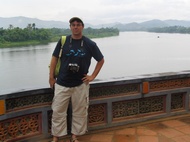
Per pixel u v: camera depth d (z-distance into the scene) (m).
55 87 3.02
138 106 3.90
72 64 2.86
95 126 3.60
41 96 3.24
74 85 2.95
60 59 2.97
